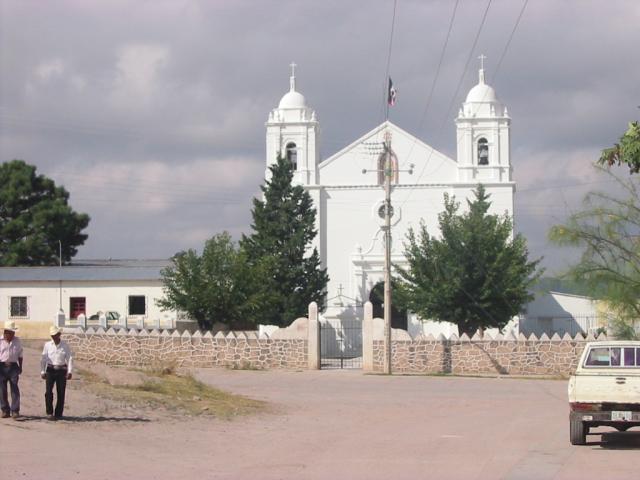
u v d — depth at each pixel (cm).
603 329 4425
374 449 1794
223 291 5131
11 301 6531
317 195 6969
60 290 6519
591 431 2148
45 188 8988
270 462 1614
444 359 4288
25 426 1869
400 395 3216
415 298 5209
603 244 4028
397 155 6969
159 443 1816
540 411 2680
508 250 5194
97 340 4575
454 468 1535
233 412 2408
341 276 6919
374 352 4328
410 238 5484
